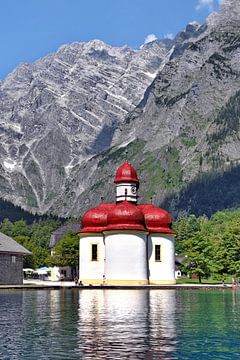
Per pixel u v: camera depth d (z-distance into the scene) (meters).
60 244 165.88
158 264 119.69
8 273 124.88
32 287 104.81
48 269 187.00
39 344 36.19
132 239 115.56
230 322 47.53
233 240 150.62
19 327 44.09
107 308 60.34
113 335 39.69
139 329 42.72
